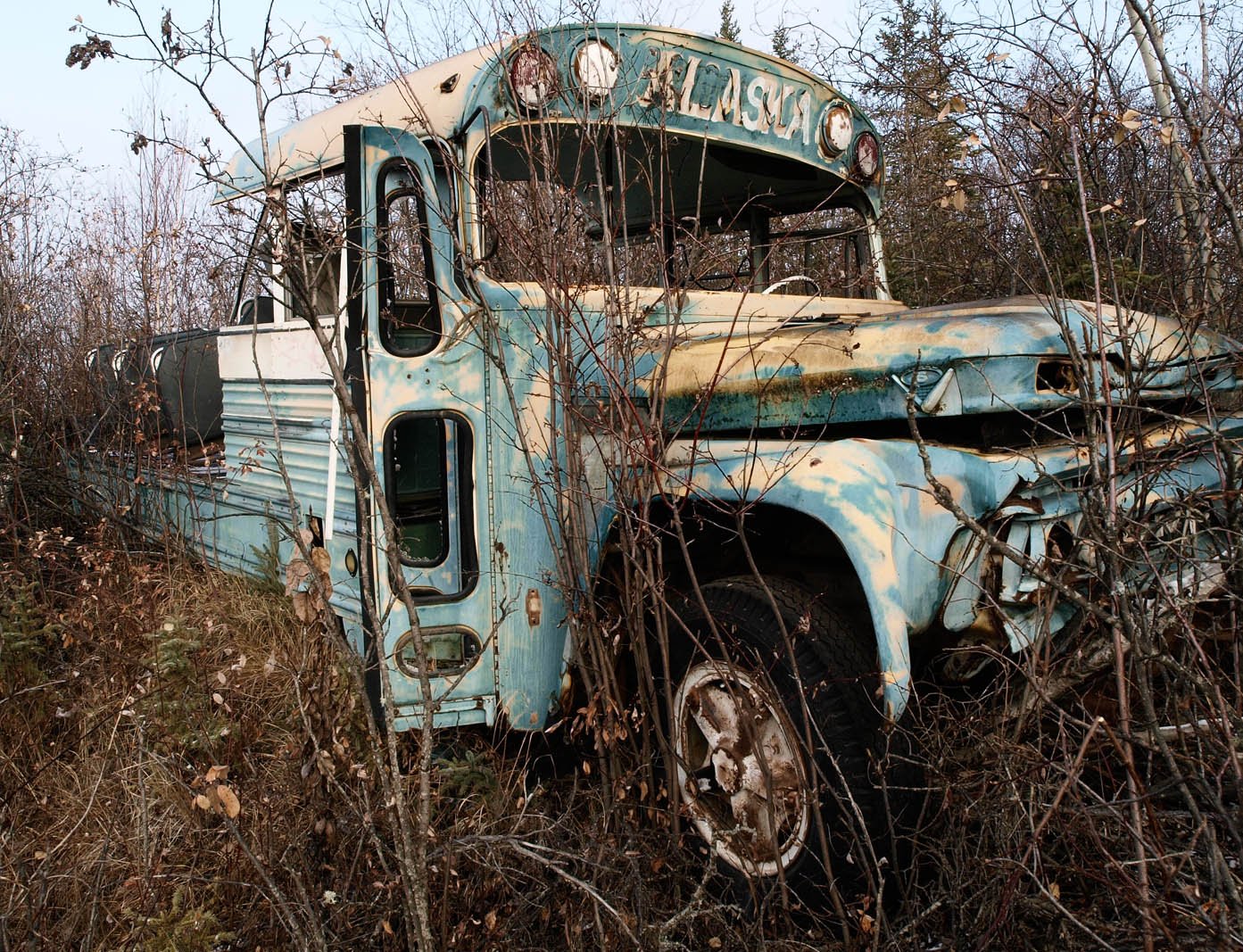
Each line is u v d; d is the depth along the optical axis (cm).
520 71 337
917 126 566
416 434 357
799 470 284
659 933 241
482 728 355
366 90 382
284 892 271
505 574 340
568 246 321
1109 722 278
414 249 347
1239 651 265
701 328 384
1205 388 272
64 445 648
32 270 764
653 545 322
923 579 271
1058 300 312
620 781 294
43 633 420
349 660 262
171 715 347
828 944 262
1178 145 389
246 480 478
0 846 305
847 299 446
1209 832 205
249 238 398
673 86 378
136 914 272
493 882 269
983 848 251
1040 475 261
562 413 339
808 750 267
